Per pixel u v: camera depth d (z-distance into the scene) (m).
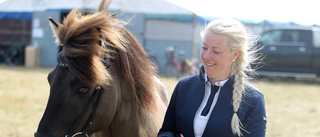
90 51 1.64
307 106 7.21
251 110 1.70
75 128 1.67
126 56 1.95
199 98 1.80
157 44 12.40
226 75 1.77
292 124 5.68
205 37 1.72
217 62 1.69
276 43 10.87
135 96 2.01
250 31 1.89
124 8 10.64
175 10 11.66
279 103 7.45
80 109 1.66
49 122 1.61
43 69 12.18
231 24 1.70
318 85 10.63
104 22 1.76
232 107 1.71
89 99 1.68
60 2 11.57
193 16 12.09
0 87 7.96
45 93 7.51
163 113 2.45
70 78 1.62
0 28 14.32
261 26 13.23
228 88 1.74
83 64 1.61
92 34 1.69
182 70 11.28
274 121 5.84
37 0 11.72
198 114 1.78
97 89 1.69
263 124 1.70
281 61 10.73
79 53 1.62
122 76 1.94
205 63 1.75
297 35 10.80
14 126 4.84
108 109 1.78
